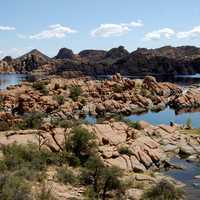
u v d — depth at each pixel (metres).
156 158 42.78
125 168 38.97
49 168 36.19
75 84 113.12
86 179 32.84
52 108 88.56
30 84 110.00
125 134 48.41
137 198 30.77
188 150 47.62
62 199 28.44
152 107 105.00
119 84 116.38
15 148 37.44
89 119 84.44
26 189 27.39
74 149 40.56
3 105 90.62
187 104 108.56
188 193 33.41
